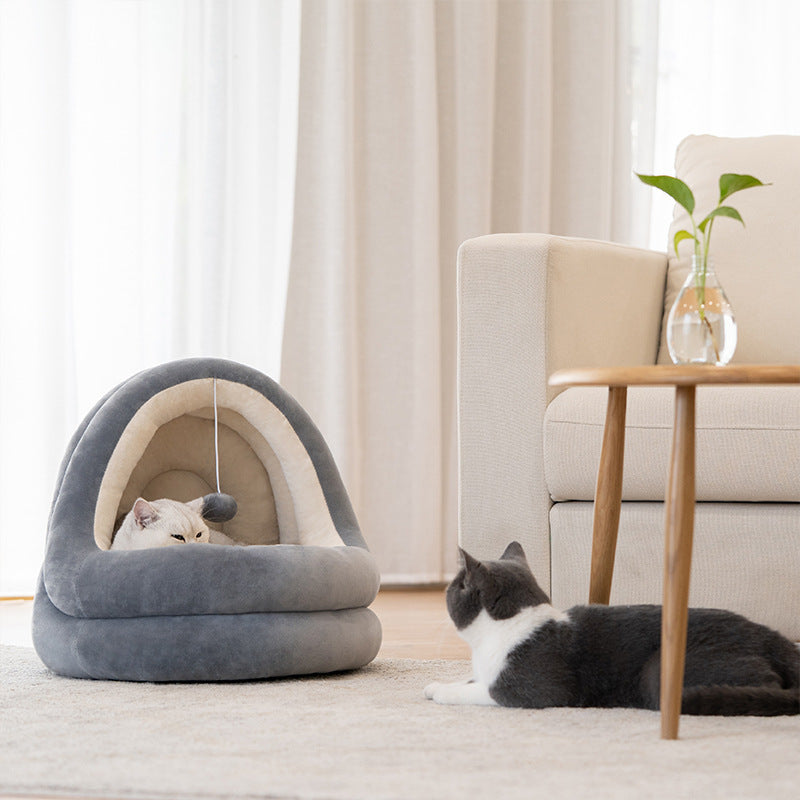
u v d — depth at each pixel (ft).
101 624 6.57
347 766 4.38
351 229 11.59
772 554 6.60
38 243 11.03
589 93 12.01
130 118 11.26
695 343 5.68
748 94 12.26
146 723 5.26
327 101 11.57
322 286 11.63
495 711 5.52
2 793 4.12
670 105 12.26
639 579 6.77
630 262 8.20
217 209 11.39
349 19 11.53
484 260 7.35
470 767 4.36
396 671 7.02
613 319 7.89
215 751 4.66
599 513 6.02
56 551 6.84
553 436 6.86
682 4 12.26
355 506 11.59
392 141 11.73
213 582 6.43
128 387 7.54
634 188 12.11
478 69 11.80
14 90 11.06
